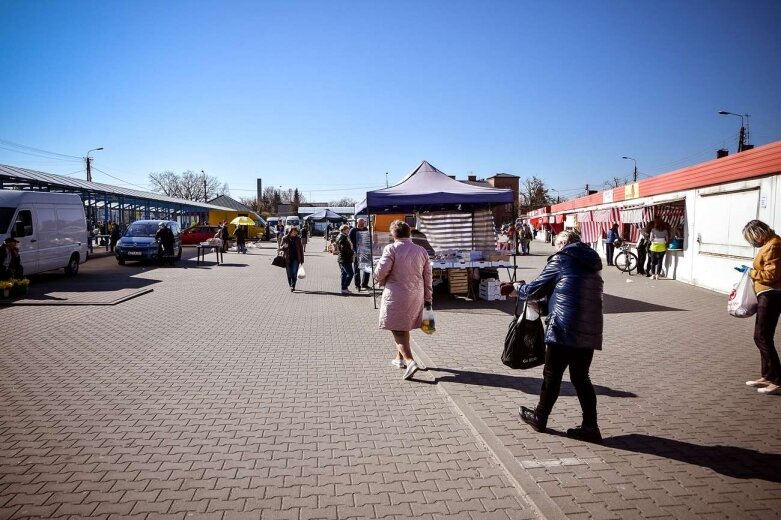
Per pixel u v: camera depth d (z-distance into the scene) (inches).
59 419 171.0
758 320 201.5
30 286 532.4
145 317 360.5
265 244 1579.7
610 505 116.6
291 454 146.1
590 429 151.5
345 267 498.0
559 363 154.3
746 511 114.4
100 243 1280.8
